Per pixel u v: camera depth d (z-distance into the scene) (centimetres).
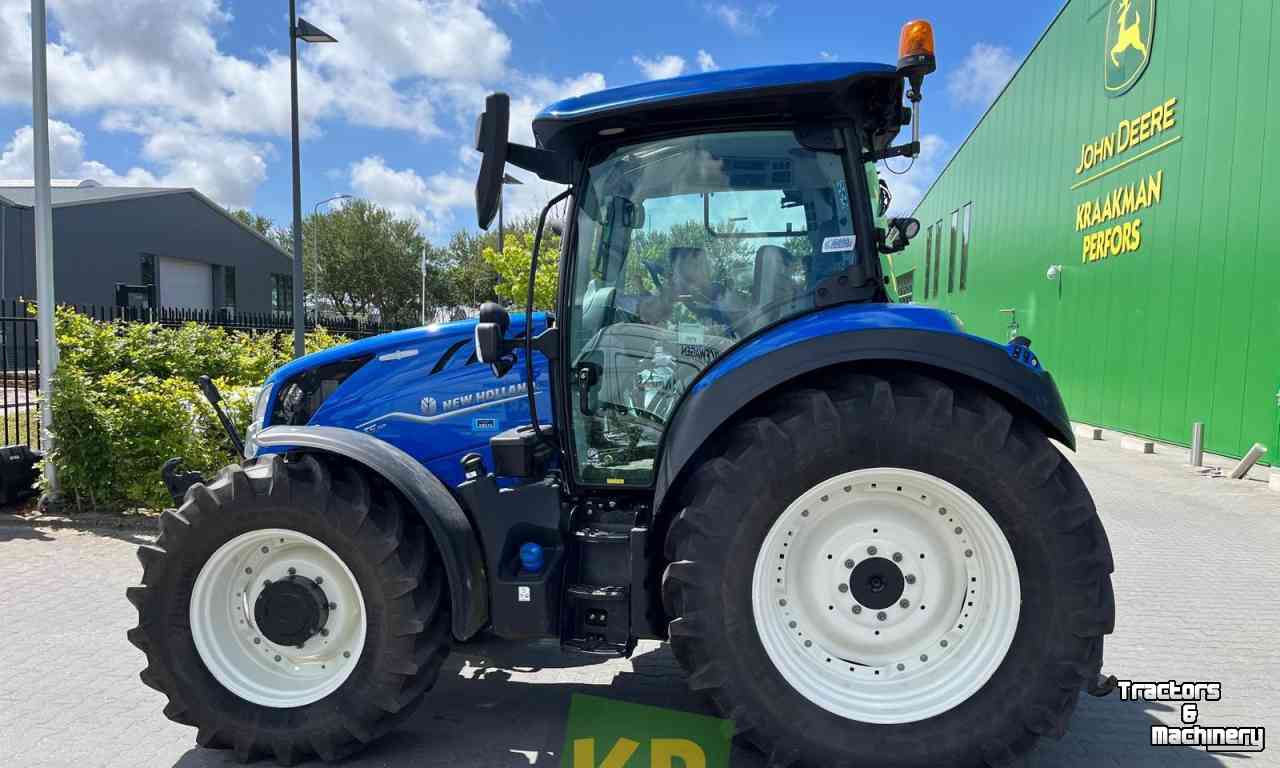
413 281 5269
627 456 317
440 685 367
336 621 300
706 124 299
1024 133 1638
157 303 3189
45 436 661
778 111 294
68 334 771
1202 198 1009
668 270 313
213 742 295
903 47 280
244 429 686
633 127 302
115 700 346
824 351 270
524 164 320
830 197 300
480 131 271
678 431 282
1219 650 413
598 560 298
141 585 296
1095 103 1306
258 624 300
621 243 314
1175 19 1066
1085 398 1345
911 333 269
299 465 298
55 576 518
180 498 343
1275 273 877
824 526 281
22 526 636
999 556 267
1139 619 458
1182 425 1059
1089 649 261
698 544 268
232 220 3612
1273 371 880
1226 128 960
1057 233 1462
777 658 272
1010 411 277
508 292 1347
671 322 314
